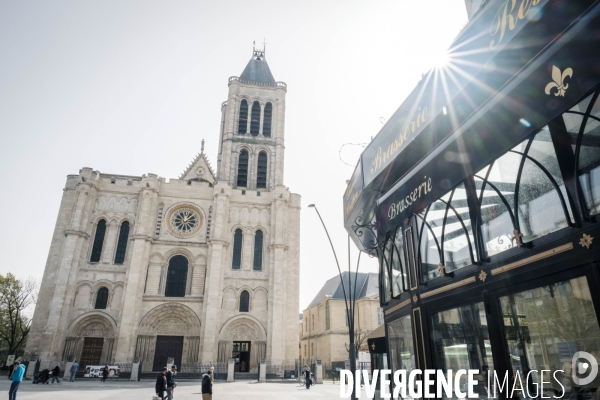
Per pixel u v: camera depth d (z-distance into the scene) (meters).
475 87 5.48
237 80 63.31
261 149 59.59
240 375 45.34
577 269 4.45
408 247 8.30
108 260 47.59
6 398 21.86
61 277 44.25
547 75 4.34
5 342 66.56
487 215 5.99
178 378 42.75
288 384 40.00
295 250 53.84
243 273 50.66
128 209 50.56
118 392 26.69
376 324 63.88
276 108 62.62
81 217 47.41
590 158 4.43
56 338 42.38
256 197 55.03
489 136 5.51
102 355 43.53
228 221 52.84
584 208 4.42
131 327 44.59
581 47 3.93
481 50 5.23
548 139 5.00
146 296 47.00
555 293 4.74
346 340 65.00
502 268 5.57
